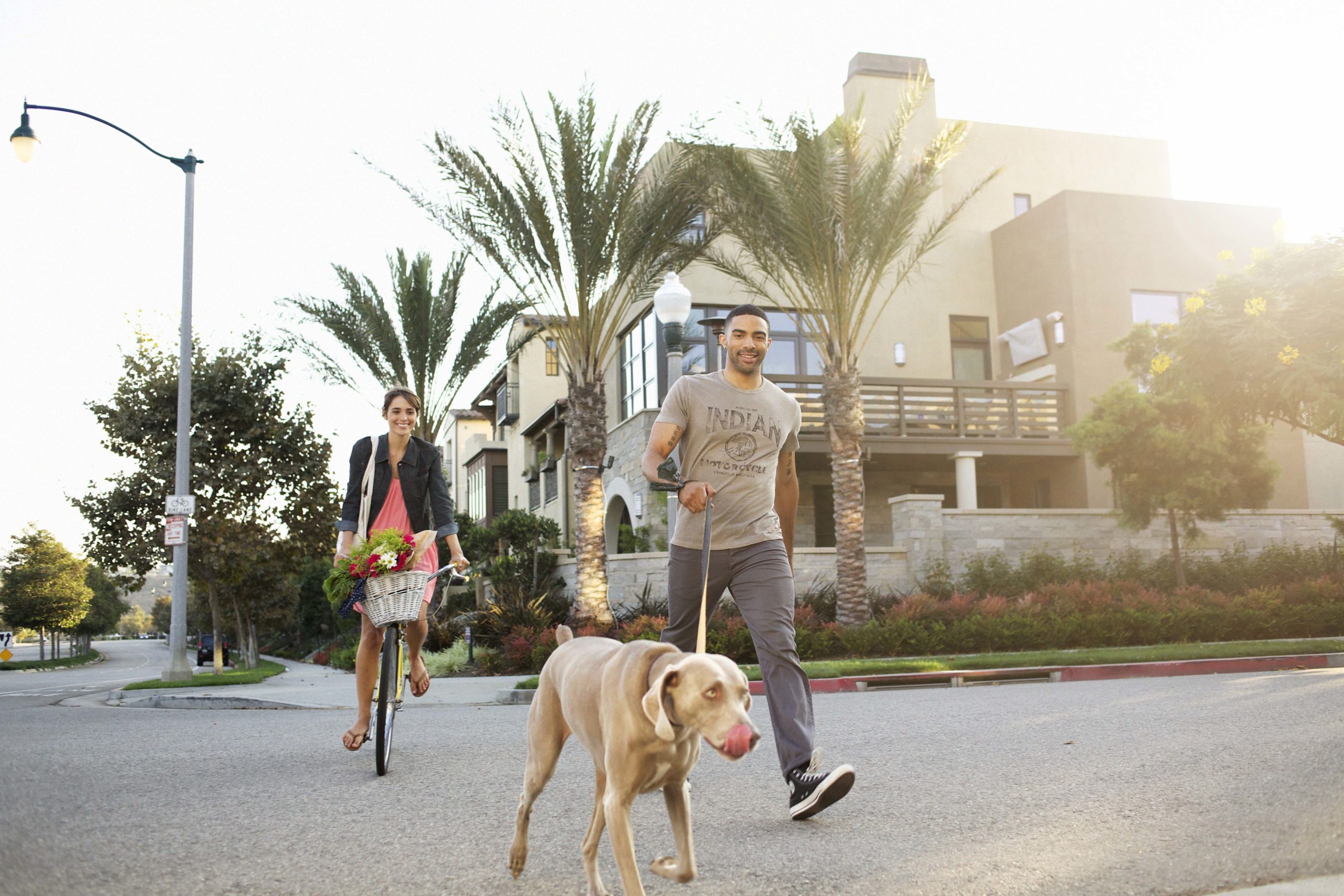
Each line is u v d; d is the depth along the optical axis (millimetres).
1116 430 16781
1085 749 5859
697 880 3297
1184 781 4742
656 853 3701
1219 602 15953
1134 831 3803
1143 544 19562
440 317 19891
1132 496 17078
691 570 4512
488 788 4969
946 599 17219
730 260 19344
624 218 15711
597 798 3094
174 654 14234
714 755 5984
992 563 18297
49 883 3230
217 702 10797
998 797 4535
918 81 15523
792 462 4867
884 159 15375
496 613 17141
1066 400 21891
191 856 3648
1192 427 16578
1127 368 17875
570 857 3650
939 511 18297
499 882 3326
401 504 5977
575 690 3088
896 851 3621
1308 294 13438
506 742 6715
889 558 18219
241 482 19797
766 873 3361
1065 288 22172
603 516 15992
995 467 23297
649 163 17031
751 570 4488
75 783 5137
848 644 14352
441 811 4426
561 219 15781
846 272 15398
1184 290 22656
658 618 14688
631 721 2707
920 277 24016
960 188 27703
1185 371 15055
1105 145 29234
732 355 4594
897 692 10523
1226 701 8180
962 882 3209
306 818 4285
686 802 2961
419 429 20031
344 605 5508
